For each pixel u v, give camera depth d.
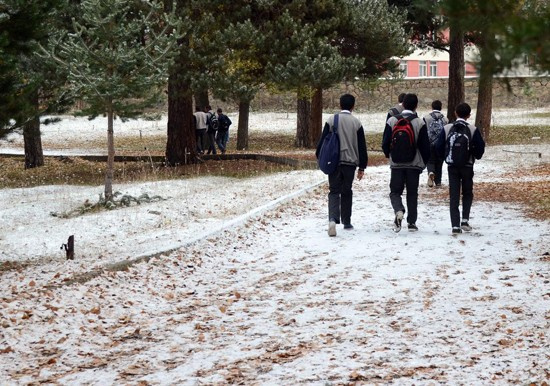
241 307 7.53
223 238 11.30
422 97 48.19
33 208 16.86
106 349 6.25
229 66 24.81
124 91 15.94
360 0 28.31
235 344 6.22
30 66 19.27
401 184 11.53
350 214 11.91
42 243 12.12
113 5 15.50
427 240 10.73
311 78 24.89
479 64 3.39
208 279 8.98
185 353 6.03
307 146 34.97
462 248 10.04
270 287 8.39
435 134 17.05
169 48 16.27
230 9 25.62
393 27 27.98
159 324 6.99
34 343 6.44
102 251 10.95
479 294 7.50
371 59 29.38
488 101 32.41
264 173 22.83
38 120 18.09
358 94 48.59
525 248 9.85
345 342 6.08
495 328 6.25
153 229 12.91
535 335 5.98
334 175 11.56
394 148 11.41
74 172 26.28
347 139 11.55
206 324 6.93
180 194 18.05
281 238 11.54
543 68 3.32
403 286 8.05
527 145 31.12
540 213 12.95
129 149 36.69
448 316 6.73
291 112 49.09
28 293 7.89
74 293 7.93
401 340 6.05
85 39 22.16
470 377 5.05
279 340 6.26
